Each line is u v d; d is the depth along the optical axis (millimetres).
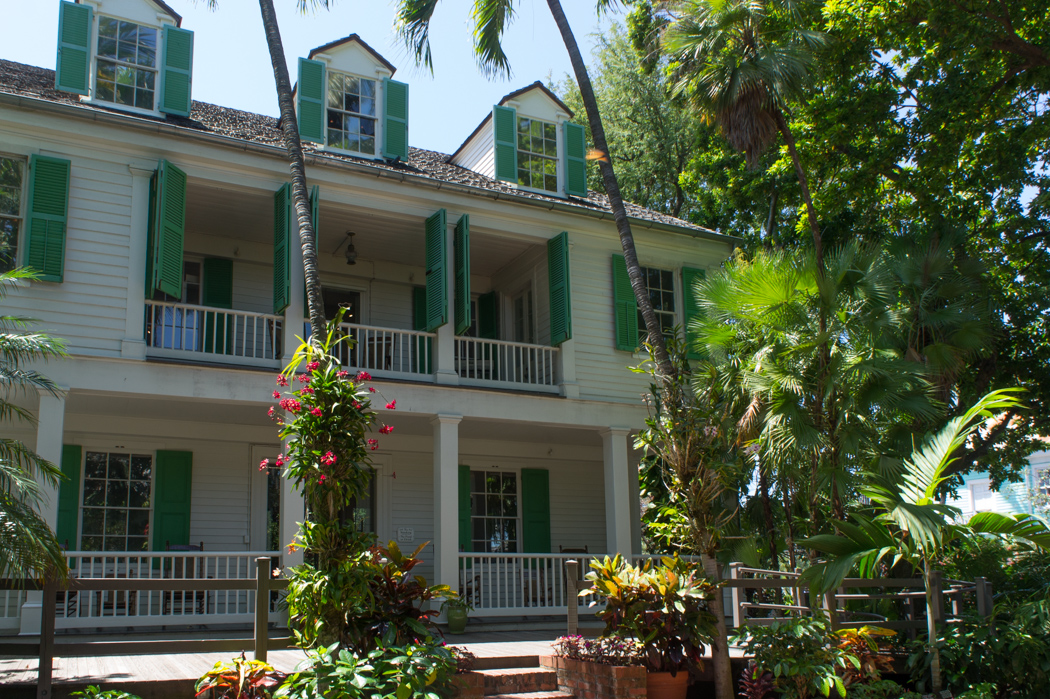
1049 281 16141
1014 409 16594
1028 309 16250
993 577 13469
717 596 8531
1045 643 8688
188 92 12906
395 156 14516
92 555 10453
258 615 7312
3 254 10930
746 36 11352
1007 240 16375
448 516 12672
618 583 8227
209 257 14453
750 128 11164
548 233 14750
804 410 11188
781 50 11156
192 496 13680
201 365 11570
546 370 14844
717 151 22266
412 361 15875
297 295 12430
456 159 17031
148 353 11547
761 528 15289
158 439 13539
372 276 15867
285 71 11039
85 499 12961
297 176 10539
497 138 15258
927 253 13320
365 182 13133
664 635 8047
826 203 16781
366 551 7555
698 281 13750
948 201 16062
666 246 15961
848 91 16031
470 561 15680
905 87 15898
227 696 6664
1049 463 28109
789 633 8102
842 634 8352
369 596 7227
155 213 11414
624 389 14844
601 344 14844
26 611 10211
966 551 13312
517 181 15328
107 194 11484
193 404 12109
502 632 12281
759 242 19250
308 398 7656
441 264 13352
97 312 11141
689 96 11867
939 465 8703
